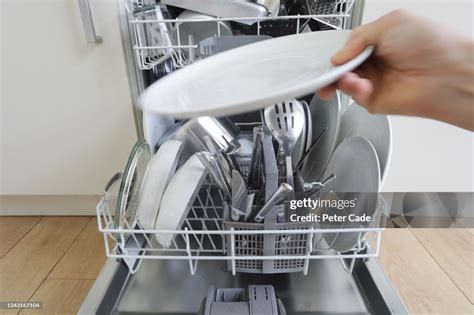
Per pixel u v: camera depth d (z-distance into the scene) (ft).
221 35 1.72
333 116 1.63
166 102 0.86
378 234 1.18
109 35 2.06
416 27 1.06
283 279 1.42
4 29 2.05
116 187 1.46
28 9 2.00
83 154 2.52
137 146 1.46
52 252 2.56
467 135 2.43
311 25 1.73
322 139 1.71
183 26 1.74
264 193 1.17
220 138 1.52
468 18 2.00
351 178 1.34
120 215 1.27
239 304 1.11
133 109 2.33
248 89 0.89
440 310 2.04
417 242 2.66
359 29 1.15
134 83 2.25
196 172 1.34
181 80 1.08
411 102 1.12
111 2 1.97
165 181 1.39
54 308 2.03
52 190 2.68
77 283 2.23
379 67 1.21
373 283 1.32
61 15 2.02
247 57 1.22
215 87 0.97
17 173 2.60
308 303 1.32
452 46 1.02
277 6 1.81
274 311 1.08
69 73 2.20
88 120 2.38
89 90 2.26
